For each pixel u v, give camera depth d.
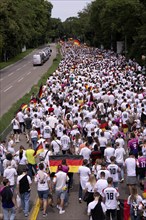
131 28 79.38
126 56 79.81
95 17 117.81
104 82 39.56
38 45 179.38
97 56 84.25
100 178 15.12
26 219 15.70
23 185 15.71
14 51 104.12
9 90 55.28
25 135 28.16
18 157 18.16
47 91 36.47
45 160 18.09
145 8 74.62
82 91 34.59
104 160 18.23
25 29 109.44
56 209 16.67
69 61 69.31
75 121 22.22
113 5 80.94
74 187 19.05
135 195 13.76
